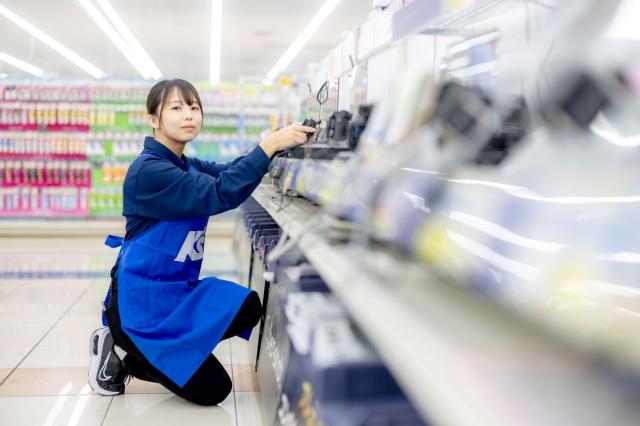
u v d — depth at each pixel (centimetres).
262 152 192
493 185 81
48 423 200
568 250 70
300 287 135
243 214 384
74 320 323
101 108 698
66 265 481
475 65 137
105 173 706
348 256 97
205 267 477
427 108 89
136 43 1262
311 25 1081
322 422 88
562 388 46
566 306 67
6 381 237
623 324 63
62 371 249
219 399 216
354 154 124
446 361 50
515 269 70
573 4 81
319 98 249
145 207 201
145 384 239
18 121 684
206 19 1062
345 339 97
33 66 1588
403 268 87
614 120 74
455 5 91
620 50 78
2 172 688
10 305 352
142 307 200
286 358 149
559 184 74
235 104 730
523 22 104
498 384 46
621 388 46
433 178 91
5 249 565
